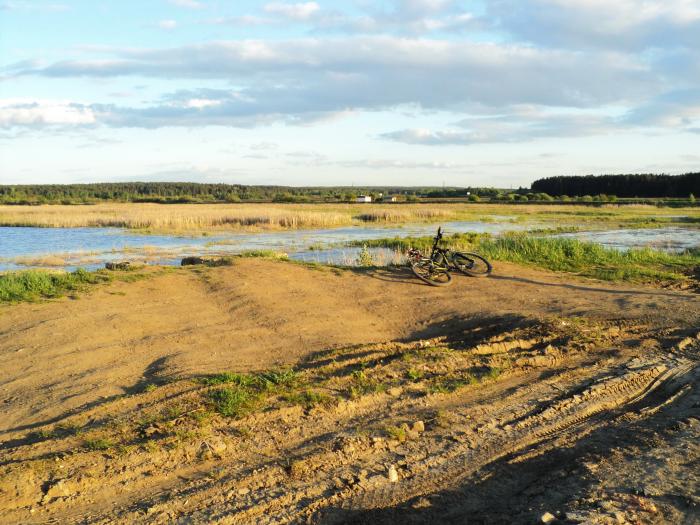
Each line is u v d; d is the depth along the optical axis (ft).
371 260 57.98
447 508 13.99
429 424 18.63
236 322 31.32
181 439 16.88
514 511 13.56
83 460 15.67
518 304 36.11
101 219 155.22
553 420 19.12
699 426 17.97
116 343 27.17
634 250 61.77
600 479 14.69
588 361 25.27
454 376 22.95
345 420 18.80
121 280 38.86
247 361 24.82
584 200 360.28
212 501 14.10
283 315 32.60
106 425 17.76
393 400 20.47
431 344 27.99
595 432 18.25
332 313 33.71
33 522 13.17
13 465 15.17
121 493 14.47
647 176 456.86
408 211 184.96
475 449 17.08
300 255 80.28
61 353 25.59
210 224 147.74
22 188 539.29
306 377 22.18
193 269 42.96
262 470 15.48
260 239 110.83
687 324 31.01
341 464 16.06
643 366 24.21
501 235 115.44
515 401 20.66
